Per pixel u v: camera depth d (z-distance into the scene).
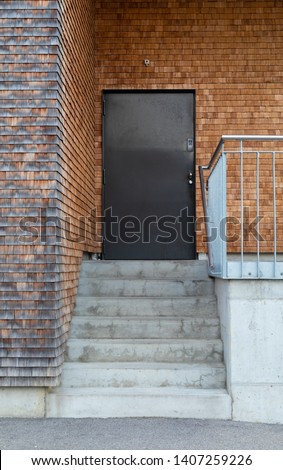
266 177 6.43
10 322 4.04
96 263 5.39
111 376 4.29
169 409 4.10
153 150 6.58
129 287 5.14
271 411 4.04
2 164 4.07
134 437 3.67
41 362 4.02
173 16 6.54
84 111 5.59
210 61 6.50
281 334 4.09
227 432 3.78
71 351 4.50
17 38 4.11
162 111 6.58
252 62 6.48
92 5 6.29
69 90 4.64
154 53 6.52
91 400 4.10
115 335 4.70
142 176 6.58
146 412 4.10
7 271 4.04
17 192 4.06
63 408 4.10
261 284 4.11
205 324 4.67
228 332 4.16
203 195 5.36
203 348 4.48
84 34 5.60
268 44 6.48
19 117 4.08
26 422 3.97
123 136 6.57
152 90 6.52
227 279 4.13
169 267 5.36
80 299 4.95
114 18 6.55
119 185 6.57
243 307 4.10
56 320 4.04
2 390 4.11
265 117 6.46
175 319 4.72
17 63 4.11
